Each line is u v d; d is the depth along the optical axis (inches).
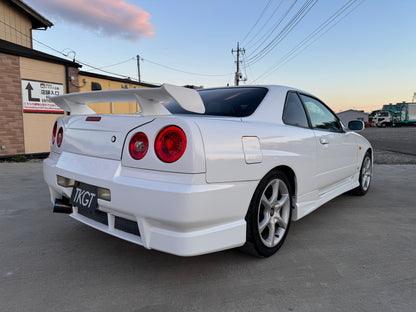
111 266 83.0
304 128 105.6
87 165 78.0
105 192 72.2
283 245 98.3
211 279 76.5
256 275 78.6
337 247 97.1
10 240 100.4
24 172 232.5
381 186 193.5
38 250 92.9
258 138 79.8
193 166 62.0
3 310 63.3
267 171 80.6
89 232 108.0
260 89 102.2
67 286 72.8
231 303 66.6
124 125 71.7
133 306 65.2
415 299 68.6
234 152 70.8
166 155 63.6
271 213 88.8
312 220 124.9
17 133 339.3
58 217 124.3
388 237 106.2
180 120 64.1
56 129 98.4
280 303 66.7
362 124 145.9
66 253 90.9
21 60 339.0
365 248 96.5
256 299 68.1
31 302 66.2
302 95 115.6
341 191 137.2
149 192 63.2
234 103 95.0
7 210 133.0
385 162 321.4
